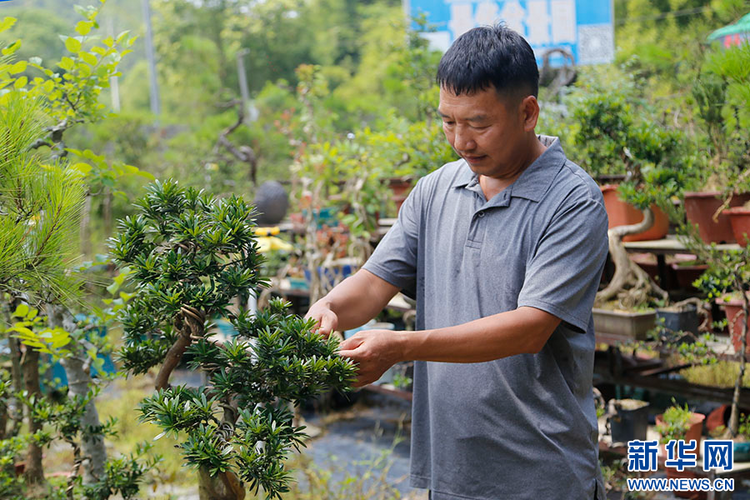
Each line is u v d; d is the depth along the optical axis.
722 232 3.11
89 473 2.38
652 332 3.00
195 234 1.25
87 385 2.37
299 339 1.23
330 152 4.11
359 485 3.08
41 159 1.83
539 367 1.51
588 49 7.44
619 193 3.07
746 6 3.77
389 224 4.38
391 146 4.01
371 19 23.23
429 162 3.47
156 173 7.08
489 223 1.54
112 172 2.17
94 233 5.76
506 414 1.54
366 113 8.67
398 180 4.28
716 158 3.24
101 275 1.88
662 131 2.98
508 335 1.38
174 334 1.35
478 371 1.55
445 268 1.61
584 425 1.55
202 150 7.70
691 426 2.99
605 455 3.58
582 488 1.54
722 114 3.02
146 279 1.26
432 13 7.68
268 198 5.43
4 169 1.46
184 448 1.17
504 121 1.41
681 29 12.67
